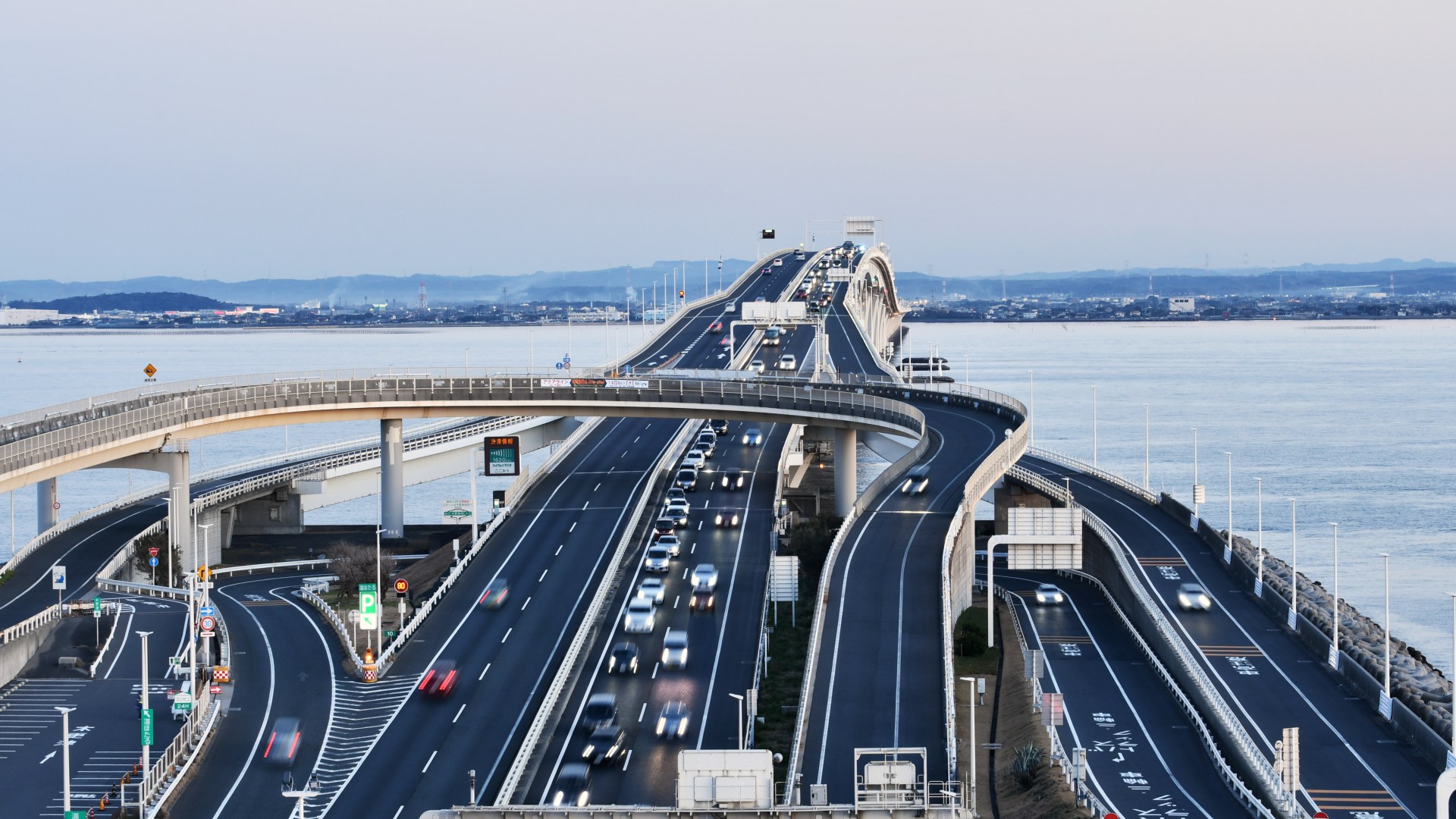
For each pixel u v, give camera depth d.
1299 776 122.38
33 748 134.75
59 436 184.25
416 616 175.12
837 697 136.88
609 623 174.25
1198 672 149.12
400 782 125.62
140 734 138.50
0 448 171.50
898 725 129.62
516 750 133.25
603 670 157.88
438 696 149.62
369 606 161.75
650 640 168.50
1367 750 129.88
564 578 193.62
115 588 199.50
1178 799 120.69
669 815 84.88
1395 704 137.75
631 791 122.00
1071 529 184.50
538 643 167.12
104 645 169.12
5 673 155.12
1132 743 138.88
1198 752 135.62
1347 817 113.00
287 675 159.00
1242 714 141.50
